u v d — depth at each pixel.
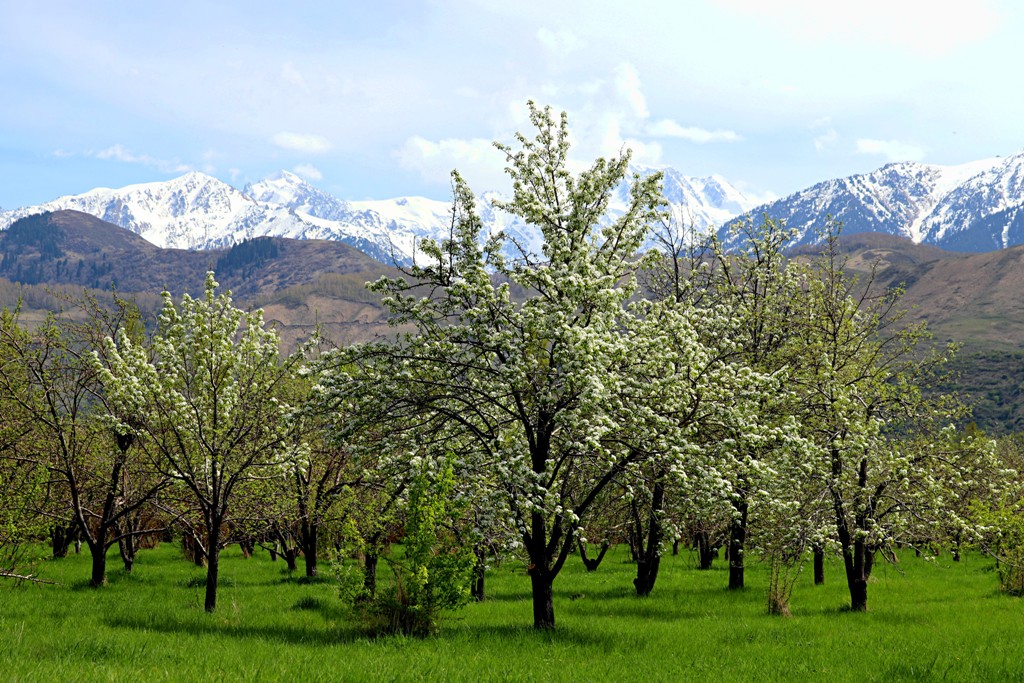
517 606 26.45
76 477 27.14
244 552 46.50
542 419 20.19
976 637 20.50
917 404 26.30
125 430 22.38
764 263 33.12
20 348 25.16
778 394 24.33
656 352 21.09
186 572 35.28
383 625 19.50
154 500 26.48
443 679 13.62
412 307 20.70
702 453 19.66
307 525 33.59
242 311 23.39
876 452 24.69
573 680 14.48
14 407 25.36
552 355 20.20
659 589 32.06
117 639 16.48
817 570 35.00
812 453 21.09
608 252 23.19
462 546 19.95
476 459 20.53
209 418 22.64
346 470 27.52
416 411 20.61
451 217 21.03
